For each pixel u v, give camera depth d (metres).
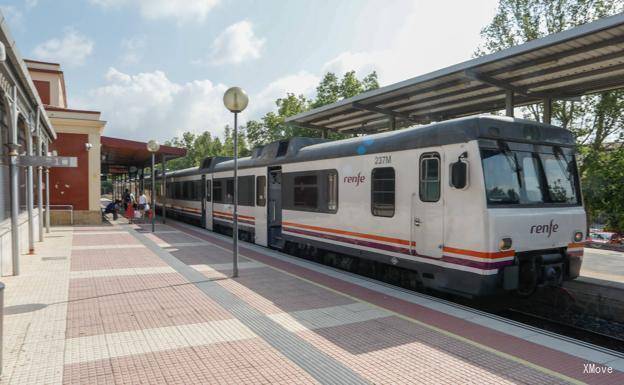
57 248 12.17
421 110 12.83
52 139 17.75
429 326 5.58
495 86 9.37
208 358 4.48
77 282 7.91
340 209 9.42
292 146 11.41
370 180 8.50
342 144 9.56
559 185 7.31
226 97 8.69
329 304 6.59
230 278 8.35
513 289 6.41
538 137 7.11
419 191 7.33
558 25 17.97
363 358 4.54
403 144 7.68
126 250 11.89
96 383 3.86
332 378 4.05
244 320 5.77
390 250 7.97
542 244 6.79
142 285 7.71
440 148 6.96
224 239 14.55
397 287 7.68
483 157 6.41
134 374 4.07
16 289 7.34
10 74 7.99
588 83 9.44
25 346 4.73
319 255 11.00
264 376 4.07
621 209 13.13
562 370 4.27
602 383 3.99
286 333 5.28
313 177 10.41
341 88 26.73
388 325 5.62
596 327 7.30
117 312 6.05
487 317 5.98
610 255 11.63
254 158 13.95
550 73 8.69
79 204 19.75
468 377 4.11
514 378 4.09
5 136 9.22
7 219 9.31
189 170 21.73
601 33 6.84
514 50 7.80
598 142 17.45
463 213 6.51
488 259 6.16
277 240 12.70
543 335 5.26
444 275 6.85
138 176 38.31
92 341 4.91
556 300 8.23
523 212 6.62
